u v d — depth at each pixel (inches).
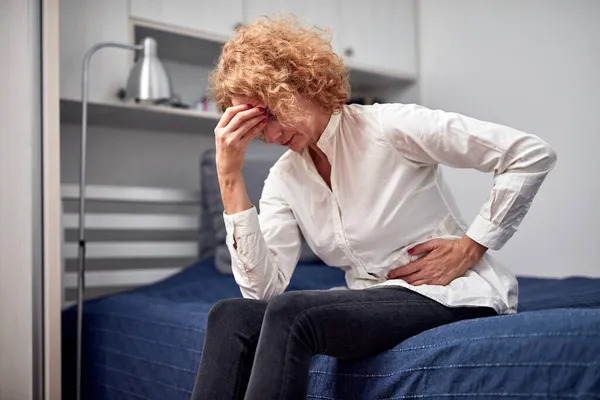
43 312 70.9
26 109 71.9
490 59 109.9
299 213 52.2
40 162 71.6
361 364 43.4
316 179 50.0
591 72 94.9
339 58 49.4
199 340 59.9
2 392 76.2
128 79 84.6
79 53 84.8
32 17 71.8
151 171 105.0
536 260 101.3
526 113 104.2
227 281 86.0
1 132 78.0
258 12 102.1
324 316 39.5
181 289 82.3
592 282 74.9
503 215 44.8
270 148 113.7
